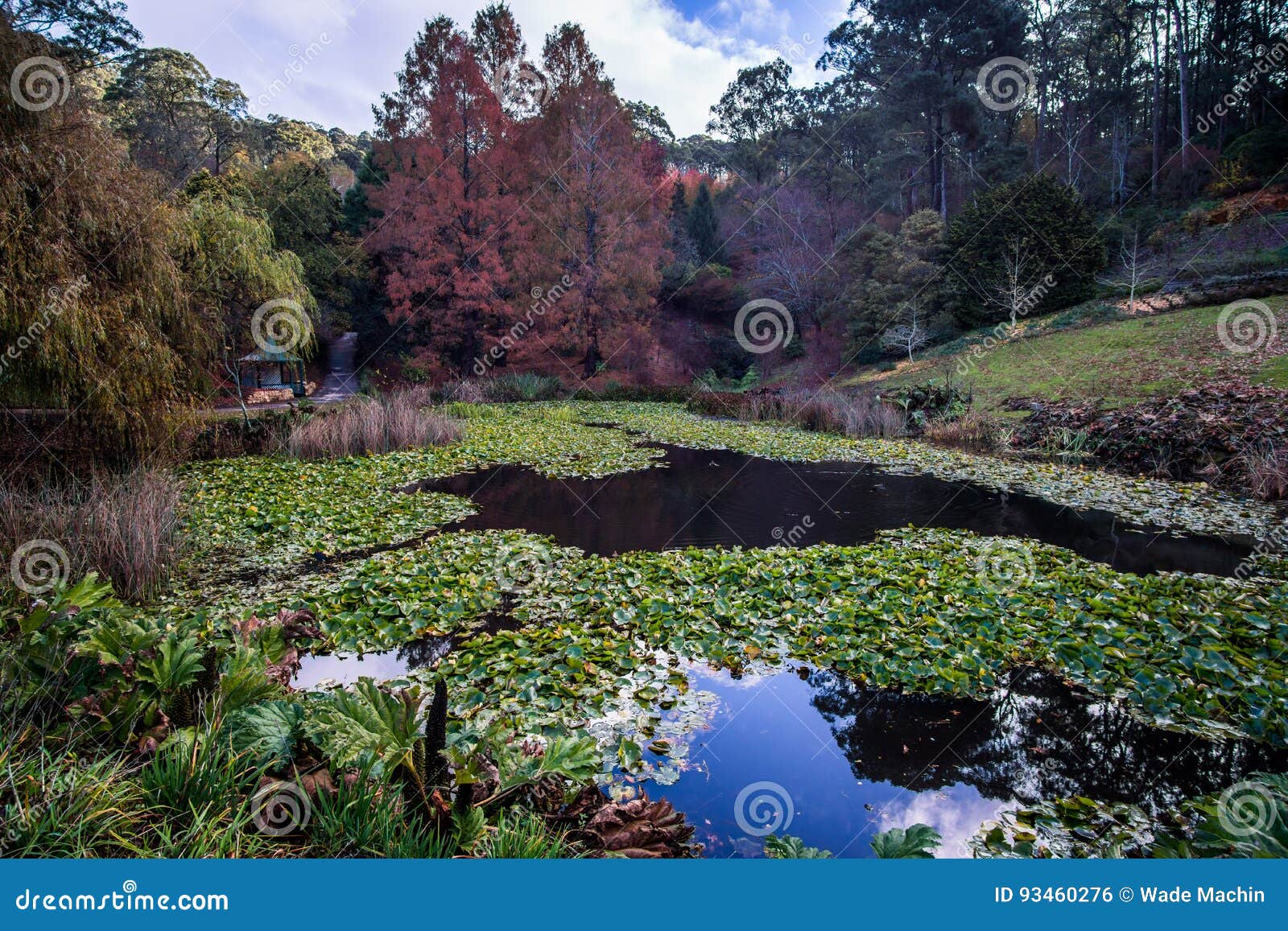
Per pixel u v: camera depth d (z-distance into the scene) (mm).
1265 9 28000
